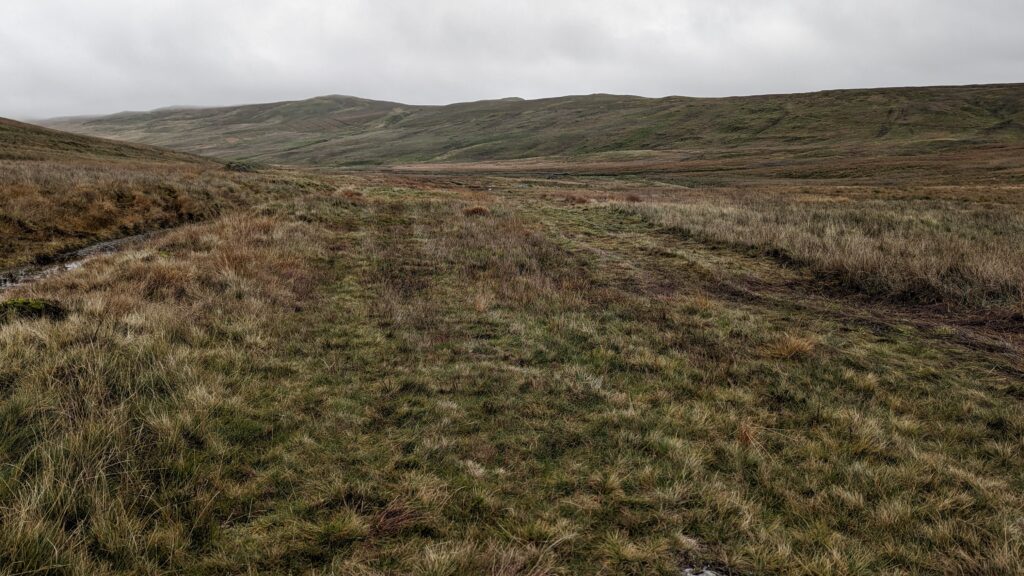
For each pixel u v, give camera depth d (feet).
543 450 15.35
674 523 12.23
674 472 14.23
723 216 69.36
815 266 43.04
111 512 10.93
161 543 10.55
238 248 39.86
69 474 11.50
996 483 14.11
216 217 65.87
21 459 11.96
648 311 30.48
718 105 547.49
